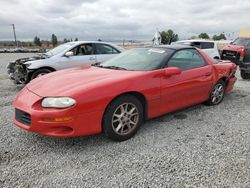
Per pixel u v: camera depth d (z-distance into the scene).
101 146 3.42
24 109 3.24
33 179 2.67
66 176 2.73
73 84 3.40
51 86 3.43
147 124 4.21
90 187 2.54
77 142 3.53
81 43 7.94
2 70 12.48
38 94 3.29
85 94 3.17
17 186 2.55
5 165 2.93
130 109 3.62
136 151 3.27
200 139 3.64
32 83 3.85
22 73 7.20
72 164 2.97
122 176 2.72
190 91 4.44
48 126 3.10
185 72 4.33
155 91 3.83
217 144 3.48
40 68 7.14
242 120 4.45
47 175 2.74
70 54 7.55
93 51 8.10
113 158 3.10
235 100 5.78
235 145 3.45
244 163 2.98
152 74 3.81
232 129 4.03
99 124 3.33
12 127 4.07
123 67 4.19
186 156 3.14
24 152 3.25
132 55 4.59
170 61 4.17
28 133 3.82
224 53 12.83
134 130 3.69
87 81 3.48
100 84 3.33
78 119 3.14
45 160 3.05
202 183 2.59
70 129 3.17
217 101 5.32
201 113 4.79
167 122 4.30
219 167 2.89
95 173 2.78
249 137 3.72
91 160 3.05
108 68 4.24
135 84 3.59
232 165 2.93
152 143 3.51
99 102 3.25
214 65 5.00
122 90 3.43
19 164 2.96
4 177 2.70
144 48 4.76
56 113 3.05
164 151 3.27
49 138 3.66
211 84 4.91
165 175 2.73
